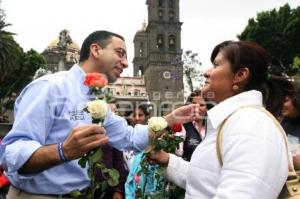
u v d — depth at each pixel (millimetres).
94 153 2490
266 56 2471
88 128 2342
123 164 4805
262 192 1961
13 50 40125
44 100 2891
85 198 2811
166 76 75688
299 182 2225
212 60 2617
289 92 2680
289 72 12898
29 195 3008
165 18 80438
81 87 3102
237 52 2432
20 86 50844
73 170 3014
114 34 3482
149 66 77250
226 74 2453
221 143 2189
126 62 3506
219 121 2242
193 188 2344
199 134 5098
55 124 2996
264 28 42094
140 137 3316
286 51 41719
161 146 2920
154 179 3488
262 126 2078
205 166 2279
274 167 2016
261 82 2482
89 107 2447
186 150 5062
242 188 1951
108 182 2619
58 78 3053
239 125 2107
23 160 2512
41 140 2863
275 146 2049
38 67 52781
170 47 79312
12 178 3010
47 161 2432
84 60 3430
